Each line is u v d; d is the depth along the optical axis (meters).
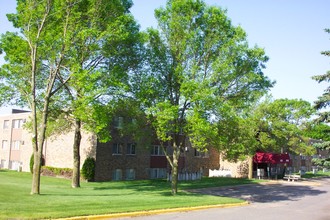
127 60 25.75
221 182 39.16
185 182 38.06
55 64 24.59
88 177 35.91
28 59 21.92
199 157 51.31
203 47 24.38
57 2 20.58
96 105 21.73
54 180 34.41
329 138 18.69
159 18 24.70
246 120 28.86
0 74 22.14
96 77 21.22
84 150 38.00
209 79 22.62
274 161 47.44
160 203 19.33
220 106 22.08
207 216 17.16
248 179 45.75
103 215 14.81
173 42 24.42
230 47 23.45
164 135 23.03
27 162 47.19
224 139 23.62
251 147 34.12
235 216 17.70
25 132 48.72
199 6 23.94
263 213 19.41
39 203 16.47
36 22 21.38
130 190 27.81
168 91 24.77
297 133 45.66
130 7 26.75
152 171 43.69
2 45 21.75
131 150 40.97
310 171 81.12
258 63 24.64
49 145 42.56
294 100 47.69
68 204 16.64
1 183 26.73
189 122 22.62
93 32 20.62
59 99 26.98
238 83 24.81
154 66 24.27
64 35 20.95
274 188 36.16
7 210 13.91
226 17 24.16
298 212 20.55
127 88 23.00
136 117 25.95
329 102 17.45
